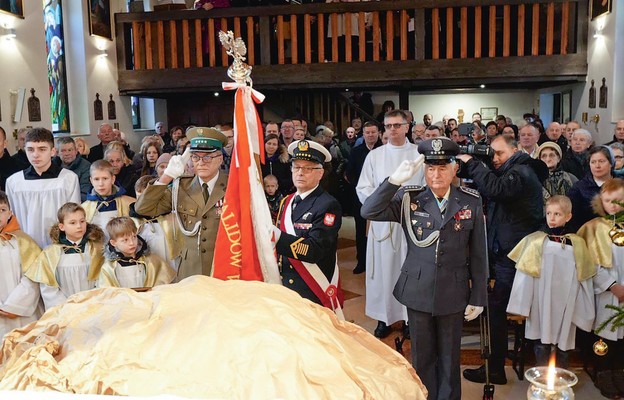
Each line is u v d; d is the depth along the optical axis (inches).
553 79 371.2
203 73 395.9
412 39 385.1
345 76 380.5
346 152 372.5
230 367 63.5
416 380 74.0
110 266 138.7
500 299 155.9
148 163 242.5
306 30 382.0
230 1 393.4
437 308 126.1
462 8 368.8
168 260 144.1
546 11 370.0
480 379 158.4
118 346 66.7
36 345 70.0
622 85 329.4
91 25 387.5
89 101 385.7
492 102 578.9
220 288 75.6
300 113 454.9
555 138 292.7
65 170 169.8
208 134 132.2
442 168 124.7
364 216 129.0
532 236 155.3
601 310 155.4
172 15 395.2
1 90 291.3
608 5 333.4
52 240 147.6
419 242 128.3
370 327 202.4
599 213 158.4
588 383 157.8
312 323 71.1
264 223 100.3
